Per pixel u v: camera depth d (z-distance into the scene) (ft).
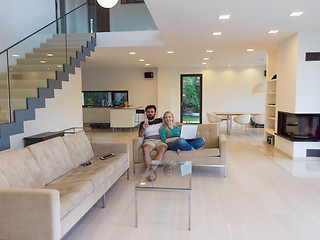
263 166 15.40
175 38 18.35
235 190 11.54
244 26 15.37
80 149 11.72
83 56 19.49
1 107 12.95
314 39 16.38
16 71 14.37
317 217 8.93
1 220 6.23
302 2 11.55
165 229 8.21
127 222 8.66
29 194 6.07
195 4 11.80
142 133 14.53
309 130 17.02
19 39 19.83
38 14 22.09
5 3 18.44
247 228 8.23
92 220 8.80
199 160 13.24
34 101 13.67
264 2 11.57
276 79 20.58
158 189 8.07
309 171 14.28
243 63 31.76
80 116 24.45
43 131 18.24
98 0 11.59
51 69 17.03
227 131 29.43
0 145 11.47
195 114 36.50
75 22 21.09
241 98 35.29
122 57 26.63
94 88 37.58
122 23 21.21
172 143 13.57
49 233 6.09
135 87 36.76
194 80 36.11
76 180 8.81
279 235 7.80
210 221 8.71
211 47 21.59
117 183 12.54
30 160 8.46
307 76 16.65
